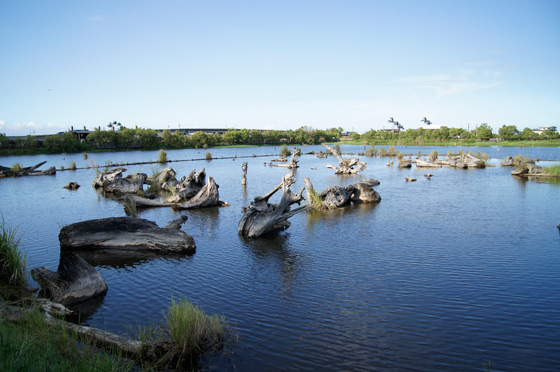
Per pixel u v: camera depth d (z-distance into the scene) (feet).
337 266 55.67
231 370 30.37
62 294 42.63
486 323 38.47
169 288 47.47
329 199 104.22
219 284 48.78
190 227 79.92
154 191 138.82
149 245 63.05
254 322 38.45
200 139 567.59
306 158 339.16
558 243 66.54
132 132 501.97
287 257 59.88
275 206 76.28
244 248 64.85
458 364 31.42
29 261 56.95
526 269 53.78
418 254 61.16
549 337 35.73
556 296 44.78
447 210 97.91
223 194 127.44
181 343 32.12
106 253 61.82
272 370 30.42
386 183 156.15
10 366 23.63
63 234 62.69
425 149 450.30
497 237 70.85
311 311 41.04
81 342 32.53
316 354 32.78
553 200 110.22
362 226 80.89
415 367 30.96
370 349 33.60
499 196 119.75
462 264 56.18
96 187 144.87
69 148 417.08
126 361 30.32
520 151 398.62
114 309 41.45
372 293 45.88
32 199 118.01
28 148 398.21
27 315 32.76
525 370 30.55
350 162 203.51
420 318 39.50
